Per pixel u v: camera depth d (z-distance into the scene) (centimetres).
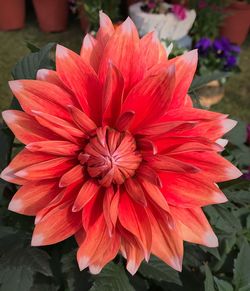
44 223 16
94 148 16
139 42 17
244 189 23
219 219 21
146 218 16
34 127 16
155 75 16
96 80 16
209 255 23
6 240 19
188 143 16
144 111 16
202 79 25
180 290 21
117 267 19
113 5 82
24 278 18
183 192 16
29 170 15
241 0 87
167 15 75
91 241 16
